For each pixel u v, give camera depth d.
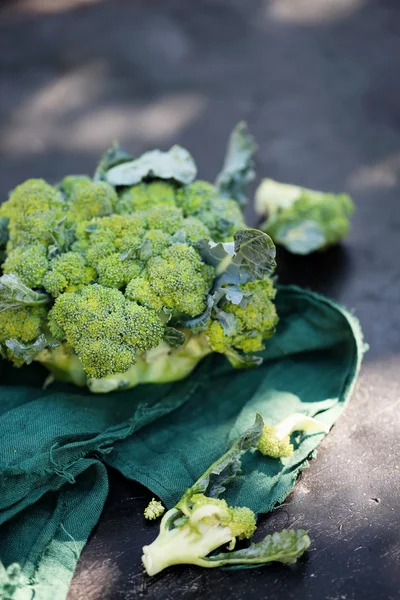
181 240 0.64
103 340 0.61
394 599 0.57
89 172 0.92
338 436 0.66
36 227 0.64
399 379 0.70
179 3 1.25
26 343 0.63
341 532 0.60
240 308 0.63
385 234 0.83
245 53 1.13
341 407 0.66
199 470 0.62
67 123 0.99
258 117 0.99
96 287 0.62
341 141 0.95
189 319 0.63
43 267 0.63
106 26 1.19
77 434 0.62
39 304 0.63
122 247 0.63
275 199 0.82
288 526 0.61
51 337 0.64
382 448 0.65
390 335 0.74
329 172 0.91
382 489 0.63
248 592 0.58
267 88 1.05
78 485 0.62
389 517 0.61
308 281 0.79
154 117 0.99
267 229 0.80
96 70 1.09
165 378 0.67
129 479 0.63
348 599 0.57
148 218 0.65
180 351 0.66
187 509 0.58
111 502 0.62
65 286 0.63
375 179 0.90
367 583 0.58
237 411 0.67
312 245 0.79
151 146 0.95
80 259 0.63
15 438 0.61
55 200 0.66
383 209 0.86
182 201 0.69
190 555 0.58
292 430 0.63
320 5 1.25
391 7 1.24
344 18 1.21
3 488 0.60
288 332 0.69
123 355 0.61
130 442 0.64
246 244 0.61
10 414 0.62
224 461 0.60
